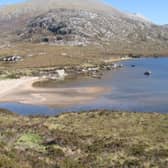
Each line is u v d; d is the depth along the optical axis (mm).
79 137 34750
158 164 25422
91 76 138625
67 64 181750
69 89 100938
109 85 108562
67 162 23422
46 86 109500
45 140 30781
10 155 19312
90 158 26656
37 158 21734
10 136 29250
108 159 26766
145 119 50688
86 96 87750
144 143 33500
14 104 79562
